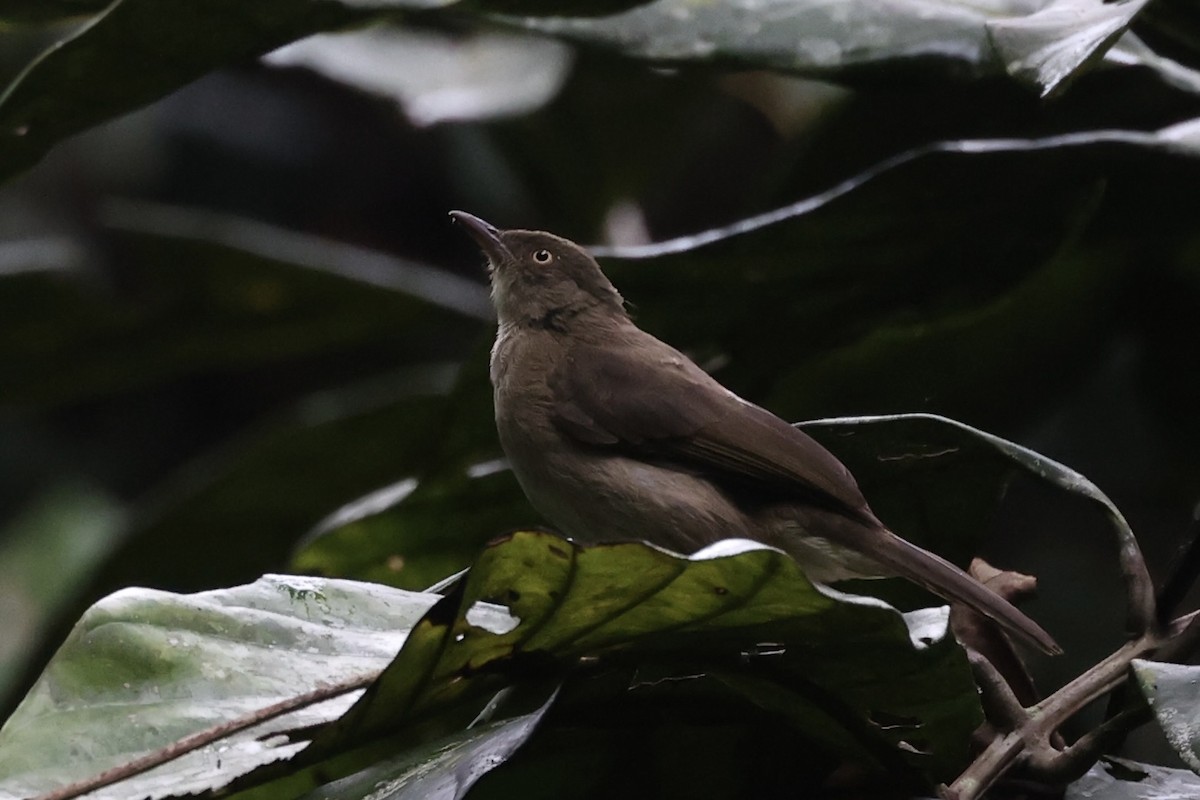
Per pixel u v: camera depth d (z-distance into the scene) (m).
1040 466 7.03
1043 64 6.74
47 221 15.86
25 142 8.33
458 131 15.60
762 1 8.48
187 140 16.59
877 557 7.79
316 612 6.50
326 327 12.01
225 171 16.70
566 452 9.55
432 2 8.02
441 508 9.85
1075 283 10.14
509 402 9.71
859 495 7.93
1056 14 7.14
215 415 16.53
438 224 17.06
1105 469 11.38
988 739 6.72
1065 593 11.40
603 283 10.46
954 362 10.02
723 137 14.93
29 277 11.12
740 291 8.92
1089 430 11.41
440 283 12.17
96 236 11.82
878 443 7.54
